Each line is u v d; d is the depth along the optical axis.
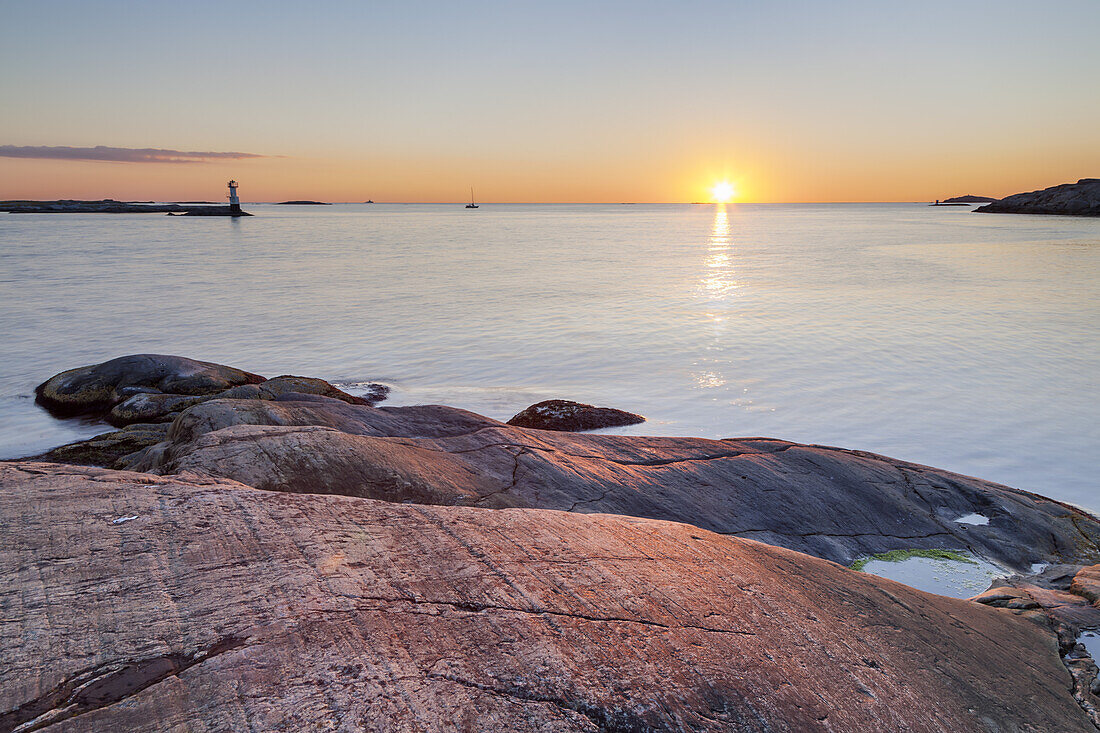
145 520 3.17
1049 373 17.02
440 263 48.38
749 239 79.62
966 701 3.22
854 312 26.16
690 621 3.10
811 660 3.08
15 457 11.88
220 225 120.62
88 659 2.23
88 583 2.62
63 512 3.13
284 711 2.11
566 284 36.12
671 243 72.56
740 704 2.61
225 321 25.31
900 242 67.88
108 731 1.96
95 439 12.11
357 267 45.25
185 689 2.14
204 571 2.81
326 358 19.81
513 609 2.88
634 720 2.38
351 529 3.40
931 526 7.55
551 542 3.66
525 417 13.68
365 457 5.89
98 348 20.91
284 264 47.16
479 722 2.21
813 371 17.73
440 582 3.01
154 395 14.05
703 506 6.91
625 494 6.75
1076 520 8.22
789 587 3.80
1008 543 7.43
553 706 2.35
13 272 41.03
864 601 3.94
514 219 175.00
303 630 2.50
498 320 25.56
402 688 2.29
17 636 2.28
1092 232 78.38
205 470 5.16
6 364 18.81
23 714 1.98
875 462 8.76
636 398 15.67
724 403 15.14
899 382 16.53
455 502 5.75
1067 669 4.02
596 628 2.87
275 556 3.00
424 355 20.16
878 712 2.87
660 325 24.30
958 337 21.25
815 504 7.46
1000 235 75.19
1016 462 11.49
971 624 4.20
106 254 55.00
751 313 26.42
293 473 5.38
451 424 8.19
